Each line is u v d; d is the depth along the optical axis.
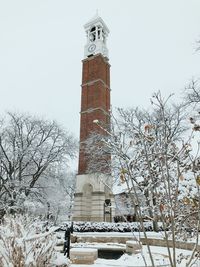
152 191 4.25
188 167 4.49
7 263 4.98
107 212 30.89
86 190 36.88
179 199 5.16
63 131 33.94
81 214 35.34
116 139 5.16
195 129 5.08
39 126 32.97
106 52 47.06
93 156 29.92
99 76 42.72
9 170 31.48
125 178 4.06
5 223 5.90
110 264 10.09
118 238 20.08
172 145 4.60
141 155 4.43
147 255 11.70
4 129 32.53
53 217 37.19
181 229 6.31
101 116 39.50
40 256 5.47
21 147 31.52
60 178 34.97
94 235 21.34
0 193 31.34
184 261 8.73
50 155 32.22
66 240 10.92
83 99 42.47
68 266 6.63
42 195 33.84
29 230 5.71
